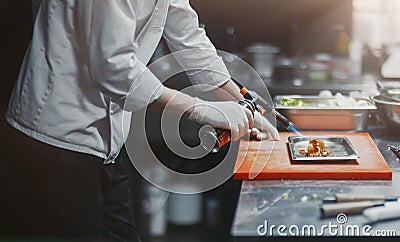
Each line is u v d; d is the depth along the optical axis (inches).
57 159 62.1
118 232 66.2
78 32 58.1
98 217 63.7
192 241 54.7
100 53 55.0
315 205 52.1
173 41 72.4
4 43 76.7
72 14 57.2
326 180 58.5
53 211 63.1
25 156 63.4
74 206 62.7
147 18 60.9
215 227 56.5
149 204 61.6
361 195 52.7
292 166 60.7
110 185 67.1
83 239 62.7
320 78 103.6
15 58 76.7
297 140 69.1
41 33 59.6
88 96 60.7
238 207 51.8
